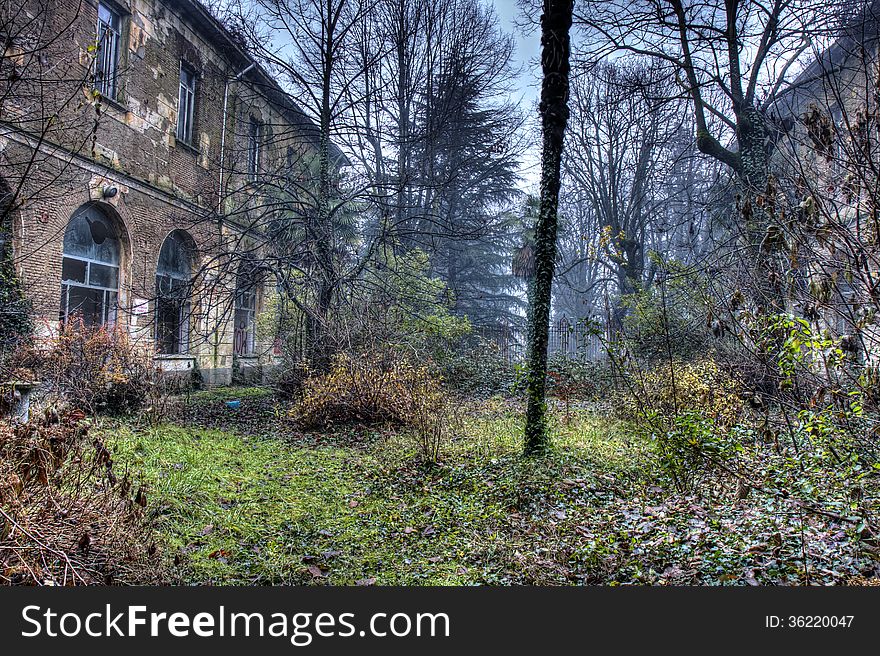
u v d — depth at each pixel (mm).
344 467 8148
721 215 10320
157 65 15023
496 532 5359
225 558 4699
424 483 7160
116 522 3969
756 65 12812
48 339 9188
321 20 14664
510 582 4266
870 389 3904
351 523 5758
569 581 4215
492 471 7480
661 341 11852
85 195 12391
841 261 4184
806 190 4516
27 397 5094
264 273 13359
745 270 5578
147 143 14633
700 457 6227
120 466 6664
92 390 9008
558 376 14164
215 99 18000
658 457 6820
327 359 12406
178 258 16859
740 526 4766
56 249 11516
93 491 4133
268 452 9000
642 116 23828
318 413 11203
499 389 16016
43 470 3654
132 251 14094
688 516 5262
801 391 4840
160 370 10734
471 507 6180
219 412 12656
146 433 9031
